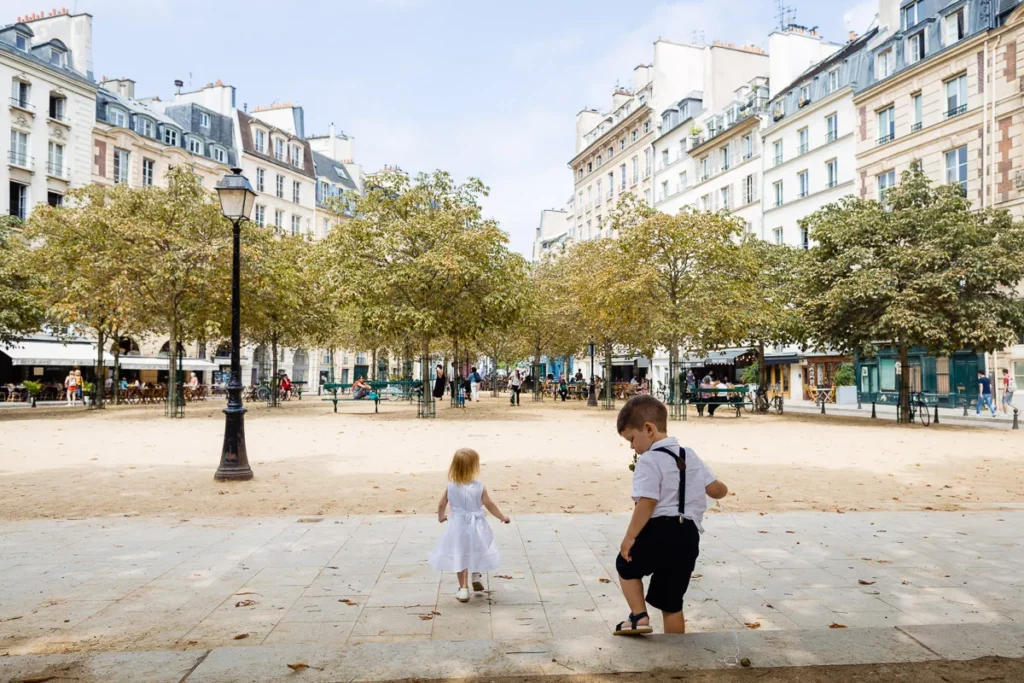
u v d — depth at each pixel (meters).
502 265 23.02
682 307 24.06
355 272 22.23
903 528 7.08
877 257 22.28
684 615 4.46
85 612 4.54
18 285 25.83
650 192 56.84
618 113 62.50
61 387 39.38
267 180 60.84
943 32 32.53
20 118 39.34
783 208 42.19
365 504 8.45
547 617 4.43
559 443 15.67
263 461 12.46
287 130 66.81
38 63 40.16
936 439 17.16
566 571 5.53
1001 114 29.55
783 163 42.19
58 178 41.12
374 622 4.34
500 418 24.34
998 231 21.45
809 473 11.19
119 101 47.06
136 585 5.14
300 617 4.44
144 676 3.27
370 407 32.56
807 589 5.03
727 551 6.14
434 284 21.95
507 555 6.02
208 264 22.45
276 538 6.61
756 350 30.05
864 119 36.44
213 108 58.16
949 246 20.73
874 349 22.83
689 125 51.31
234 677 3.26
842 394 36.78
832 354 39.69
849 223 22.97
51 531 6.90
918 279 20.78
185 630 4.21
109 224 22.25
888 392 25.86
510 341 39.31
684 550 3.48
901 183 23.22
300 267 29.81
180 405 25.81
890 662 3.38
